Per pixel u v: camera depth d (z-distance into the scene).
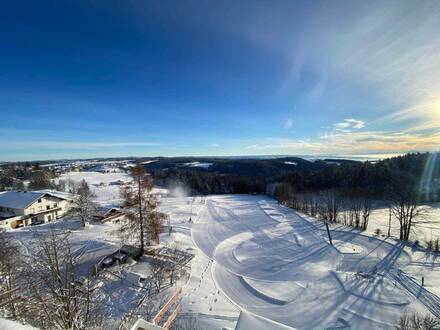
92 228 33.56
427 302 18.59
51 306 7.59
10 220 34.44
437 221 42.84
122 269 20.41
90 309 9.04
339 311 17.62
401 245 31.53
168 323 12.39
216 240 34.34
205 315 16.09
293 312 17.64
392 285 21.20
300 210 54.91
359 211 49.44
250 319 8.20
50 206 40.75
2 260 13.77
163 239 31.38
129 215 23.47
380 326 16.02
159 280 18.62
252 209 57.38
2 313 8.05
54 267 8.92
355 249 30.61
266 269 25.30
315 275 23.53
